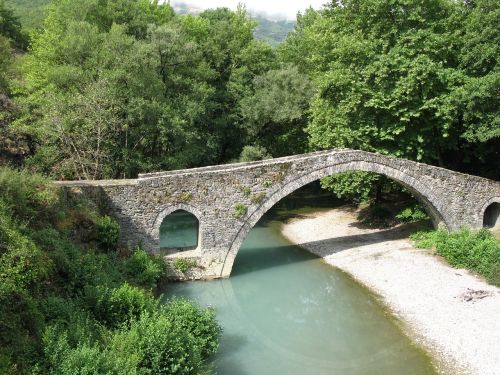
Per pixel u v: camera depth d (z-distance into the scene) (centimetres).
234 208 2339
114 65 3127
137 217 2239
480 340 1706
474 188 2738
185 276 2336
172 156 3328
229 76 4328
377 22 2862
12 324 1123
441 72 2606
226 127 4150
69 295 1477
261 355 1742
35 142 2884
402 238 2939
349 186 3152
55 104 2780
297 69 4303
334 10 3141
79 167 2916
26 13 7394
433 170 2636
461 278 2227
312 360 1711
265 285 2428
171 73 3534
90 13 3762
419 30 2662
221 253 2364
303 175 2416
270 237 3306
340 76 2830
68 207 1920
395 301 2114
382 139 2777
